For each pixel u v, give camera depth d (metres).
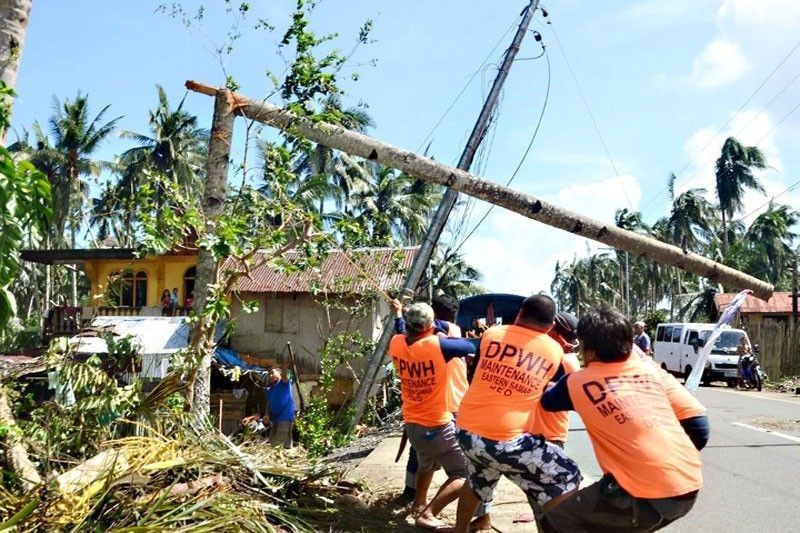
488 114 11.32
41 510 4.06
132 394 5.71
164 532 3.92
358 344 14.29
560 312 4.76
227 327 6.50
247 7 7.07
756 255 45.59
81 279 42.91
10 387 5.54
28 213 4.50
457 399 5.04
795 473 7.75
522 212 9.08
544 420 4.34
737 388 22.61
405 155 8.36
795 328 25.83
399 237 35.38
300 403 13.02
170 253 21.92
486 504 4.56
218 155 7.06
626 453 3.24
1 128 4.72
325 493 5.48
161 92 35.28
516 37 11.52
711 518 5.89
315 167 31.27
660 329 28.44
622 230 9.79
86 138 34.00
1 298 4.45
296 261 7.00
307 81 7.28
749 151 47.53
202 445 5.41
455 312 5.67
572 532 3.46
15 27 5.38
